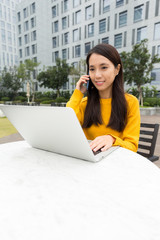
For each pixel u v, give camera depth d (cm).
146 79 1064
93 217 41
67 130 66
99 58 100
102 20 1872
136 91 1230
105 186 56
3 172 67
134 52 1012
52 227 38
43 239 35
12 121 87
